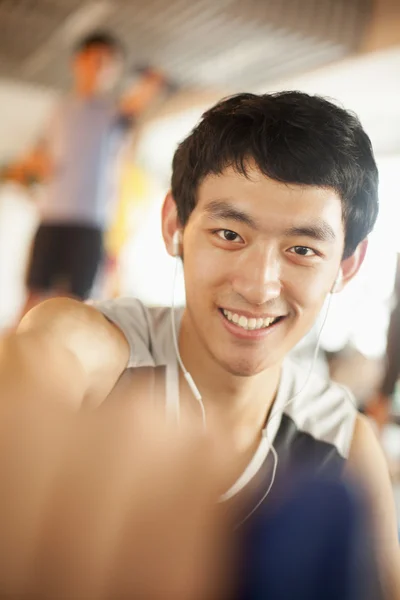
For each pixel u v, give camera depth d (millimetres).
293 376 875
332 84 4801
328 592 245
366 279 3619
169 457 147
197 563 141
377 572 729
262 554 238
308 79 4875
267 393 802
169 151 6879
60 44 5465
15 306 6078
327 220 675
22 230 6395
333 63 4578
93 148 3047
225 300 679
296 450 806
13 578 131
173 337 811
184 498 143
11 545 133
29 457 143
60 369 446
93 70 3062
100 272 3145
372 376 3002
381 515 805
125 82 5156
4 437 150
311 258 678
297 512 253
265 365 707
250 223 659
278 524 248
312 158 666
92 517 137
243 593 223
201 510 144
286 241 666
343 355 3248
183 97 6086
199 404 785
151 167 6660
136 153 6172
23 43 5500
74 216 3008
